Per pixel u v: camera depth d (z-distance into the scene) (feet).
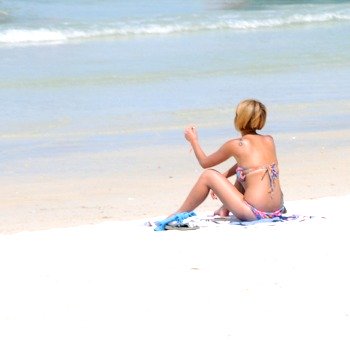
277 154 155.63
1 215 119.96
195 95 207.31
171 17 350.23
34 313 66.13
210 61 257.55
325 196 127.34
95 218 118.21
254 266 76.23
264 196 96.12
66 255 82.33
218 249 82.12
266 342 60.34
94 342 60.54
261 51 278.67
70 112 188.55
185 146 161.58
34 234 94.94
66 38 305.73
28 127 174.40
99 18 345.10
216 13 365.40
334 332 61.87
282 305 66.85
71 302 68.28
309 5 394.93
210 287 71.00
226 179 98.02
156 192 132.57
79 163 149.07
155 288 71.00
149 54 271.08
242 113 99.40
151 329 62.59
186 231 91.56
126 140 165.37
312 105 197.06
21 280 74.28
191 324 63.46
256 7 387.34
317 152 157.38
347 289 70.08
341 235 86.69
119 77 230.48
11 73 234.58
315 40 306.96
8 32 305.32
